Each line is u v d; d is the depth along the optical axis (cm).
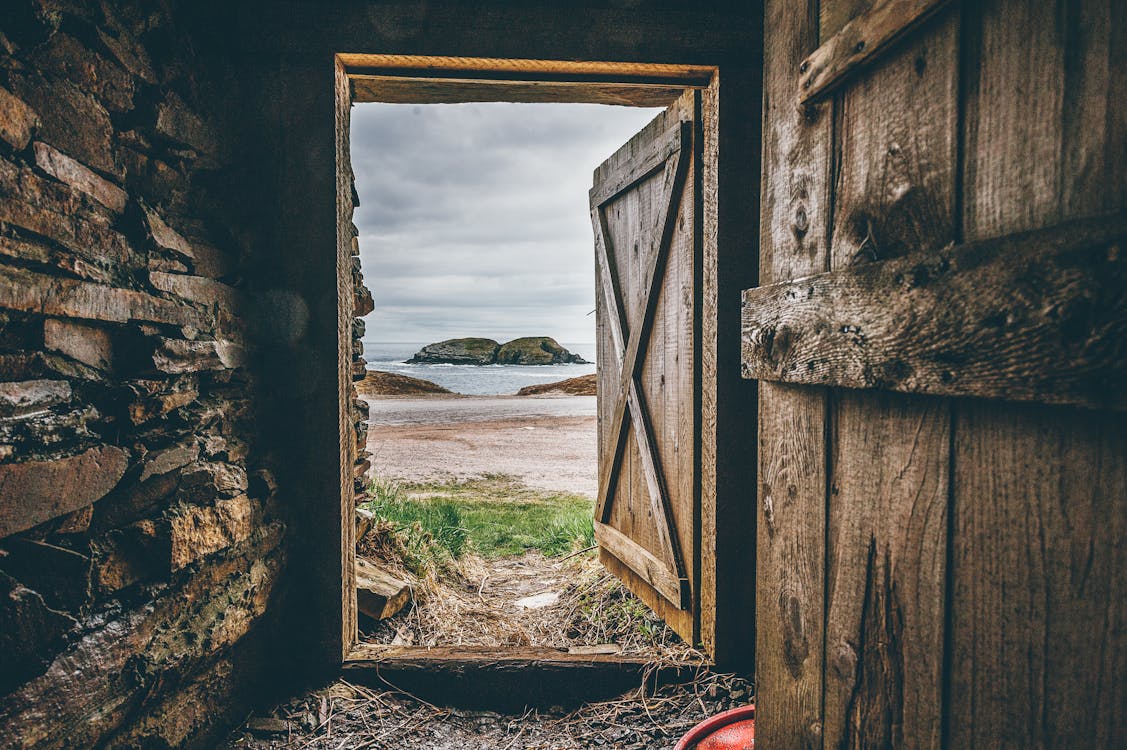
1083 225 63
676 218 271
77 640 136
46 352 134
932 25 86
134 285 163
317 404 229
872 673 100
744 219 236
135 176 170
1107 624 65
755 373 131
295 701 219
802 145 118
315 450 229
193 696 179
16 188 126
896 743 95
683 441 266
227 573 194
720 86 234
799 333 114
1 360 122
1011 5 75
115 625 146
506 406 1775
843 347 101
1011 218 75
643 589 311
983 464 79
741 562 242
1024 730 74
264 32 222
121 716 147
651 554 299
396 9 224
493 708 230
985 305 74
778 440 127
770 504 131
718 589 241
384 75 236
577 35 229
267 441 224
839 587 108
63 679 130
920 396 89
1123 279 59
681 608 264
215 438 192
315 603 233
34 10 129
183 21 195
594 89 259
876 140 98
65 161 141
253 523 207
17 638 121
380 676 233
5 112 123
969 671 82
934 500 87
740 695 229
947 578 85
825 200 111
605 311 357
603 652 253
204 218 204
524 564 429
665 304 284
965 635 82
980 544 80
